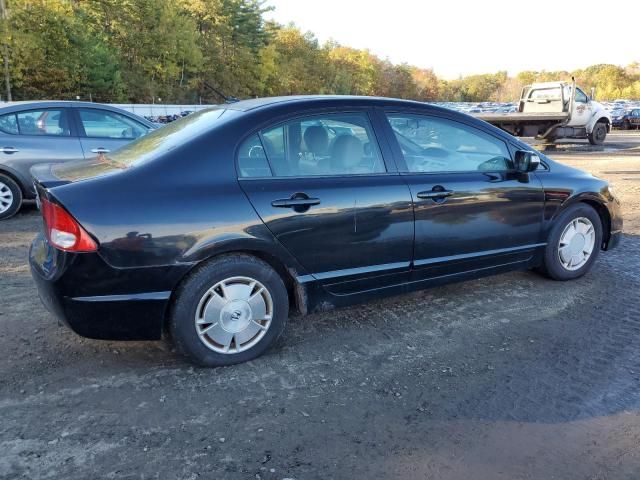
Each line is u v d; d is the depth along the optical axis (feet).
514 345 11.93
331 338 12.26
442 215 12.75
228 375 10.57
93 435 8.63
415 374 10.67
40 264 10.22
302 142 11.46
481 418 9.22
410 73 371.35
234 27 227.61
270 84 247.70
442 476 7.80
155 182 10.00
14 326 12.59
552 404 9.65
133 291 9.81
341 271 11.71
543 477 7.81
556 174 15.02
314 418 9.18
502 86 447.42
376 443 8.53
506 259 14.35
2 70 135.03
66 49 146.61
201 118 12.05
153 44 183.73
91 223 9.41
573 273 15.84
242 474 7.77
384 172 12.18
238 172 10.66
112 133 25.99
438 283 13.33
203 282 10.26
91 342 11.84
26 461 7.98
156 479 7.65
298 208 10.94
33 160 24.17
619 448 8.48
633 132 104.83
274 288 11.01
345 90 291.79
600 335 12.42
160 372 10.63
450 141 13.37
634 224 23.61
